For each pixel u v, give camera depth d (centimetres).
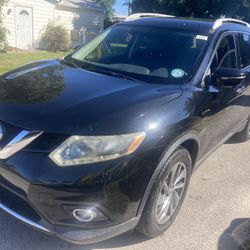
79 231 253
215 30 396
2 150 255
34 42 1980
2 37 1581
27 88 307
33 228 259
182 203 335
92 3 2350
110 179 242
